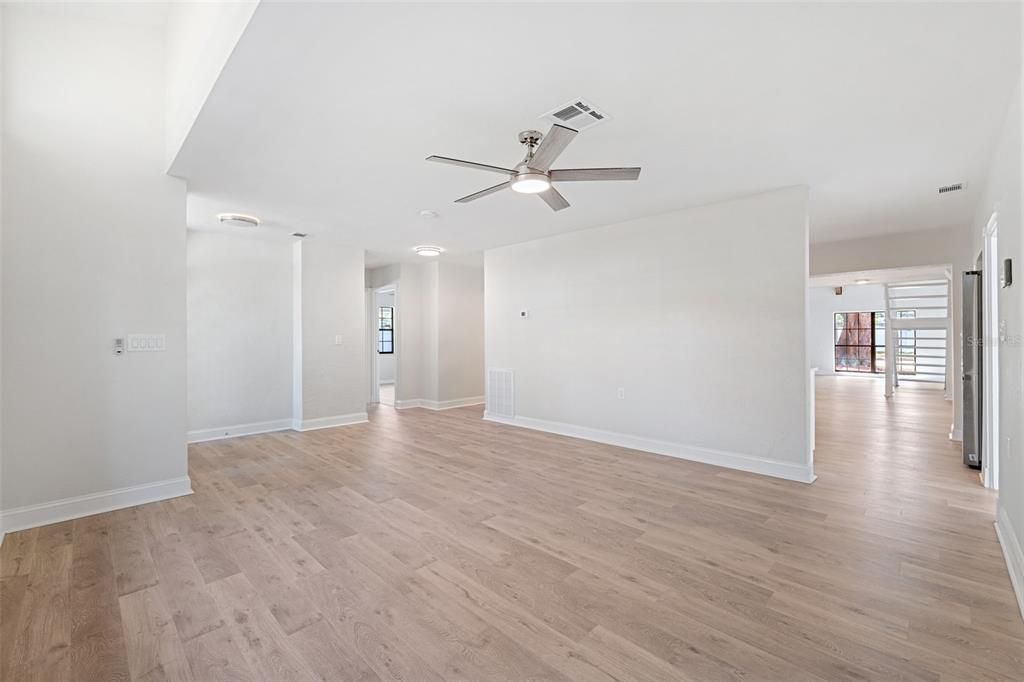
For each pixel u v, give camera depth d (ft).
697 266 15.11
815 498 11.67
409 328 26.96
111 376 11.27
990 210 11.50
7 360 10.01
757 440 13.88
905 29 6.45
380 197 14.01
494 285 22.21
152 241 11.79
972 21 6.28
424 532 9.83
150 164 11.75
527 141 9.70
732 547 9.04
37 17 10.48
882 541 9.21
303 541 9.44
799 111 8.83
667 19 6.23
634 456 15.79
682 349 15.51
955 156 10.97
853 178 12.45
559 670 5.81
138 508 11.28
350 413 21.93
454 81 7.72
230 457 15.96
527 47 6.82
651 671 5.77
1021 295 7.48
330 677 5.71
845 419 21.83
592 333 18.15
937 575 7.93
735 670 5.77
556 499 11.75
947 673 5.67
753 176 12.28
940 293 36.76
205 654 6.13
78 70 10.90
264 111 8.70
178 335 12.17
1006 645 6.15
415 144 10.21
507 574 8.11
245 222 16.48
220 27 7.43
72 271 10.77
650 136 9.87
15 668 5.86
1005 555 8.48
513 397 21.42
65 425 10.67
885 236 19.13
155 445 11.84
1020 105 7.50
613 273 17.40
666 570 8.20
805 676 5.65
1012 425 8.37
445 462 15.21
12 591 7.64
